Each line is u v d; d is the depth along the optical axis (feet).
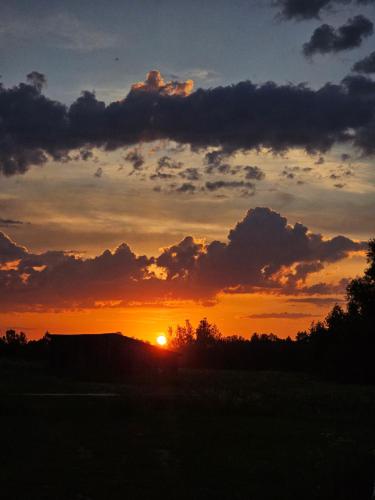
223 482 60.49
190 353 413.18
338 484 55.67
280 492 56.34
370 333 278.46
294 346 405.18
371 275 302.25
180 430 94.22
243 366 401.70
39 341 401.08
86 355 241.35
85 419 103.65
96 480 60.39
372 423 110.42
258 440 87.04
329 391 188.55
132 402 116.47
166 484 59.41
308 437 90.94
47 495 54.13
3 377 209.56
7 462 67.97
